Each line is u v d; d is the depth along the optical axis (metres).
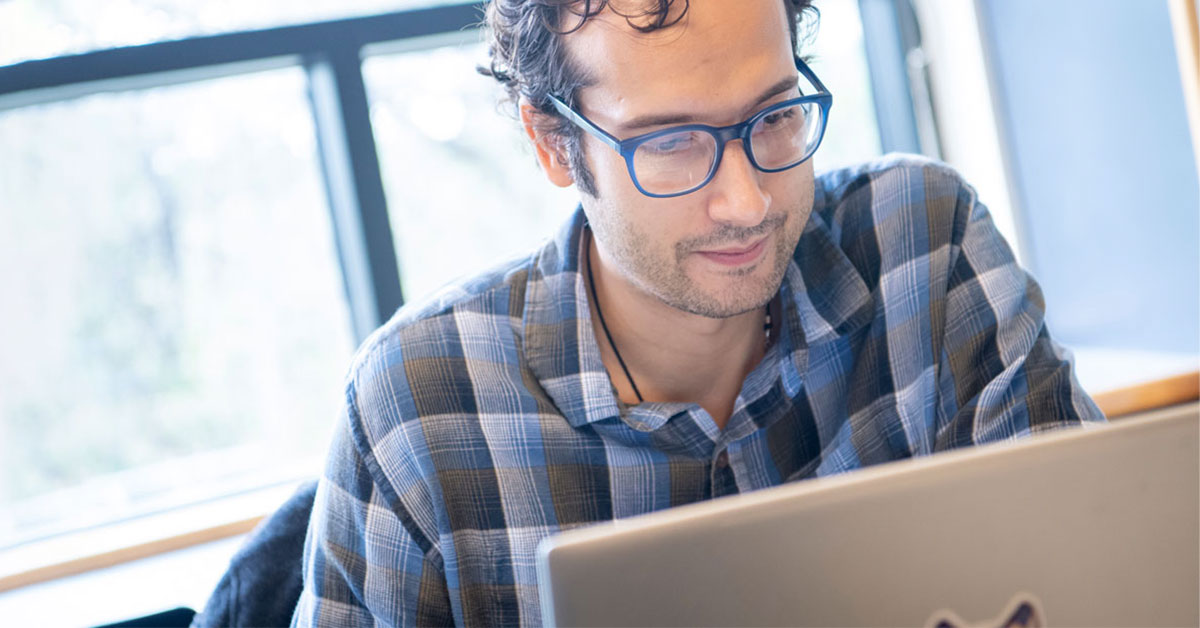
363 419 1.10
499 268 1.18
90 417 2.50
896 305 1.16
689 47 0.87
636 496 1.10
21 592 2.15
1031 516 0.56
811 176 0.96
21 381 2.46
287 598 1.22
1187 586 0.58
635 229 0.96
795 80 0.92
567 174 1.06
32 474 2.48
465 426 1.09
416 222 2.63
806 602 0.55
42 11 2.40
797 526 0.55
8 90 2.37
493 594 1.09
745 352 1.11
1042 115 2.58
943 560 0.56
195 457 2.56
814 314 1.10
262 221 2.57
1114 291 2.51
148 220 2.50
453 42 2.62
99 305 2.49
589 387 1.08
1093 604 0.57
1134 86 2.31
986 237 1.20
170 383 2.54
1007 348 1.13
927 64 2.88
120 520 2.49
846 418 1.15
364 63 2.58
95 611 1.96
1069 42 2.45
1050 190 2.62
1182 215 2.27
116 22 2.43
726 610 0.55
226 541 2.28
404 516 1.08
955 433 1.13
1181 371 2.21
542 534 1.08
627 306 1.08
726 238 0.92
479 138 2.64
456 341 1.11
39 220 2.44
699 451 1.09
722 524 0.55
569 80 0.96
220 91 2.52
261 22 2.51
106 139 2.46
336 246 2.63
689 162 0.91
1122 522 0.57
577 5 0.93
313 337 2.62
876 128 2.95
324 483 1.12
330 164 2.60
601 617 0.55
